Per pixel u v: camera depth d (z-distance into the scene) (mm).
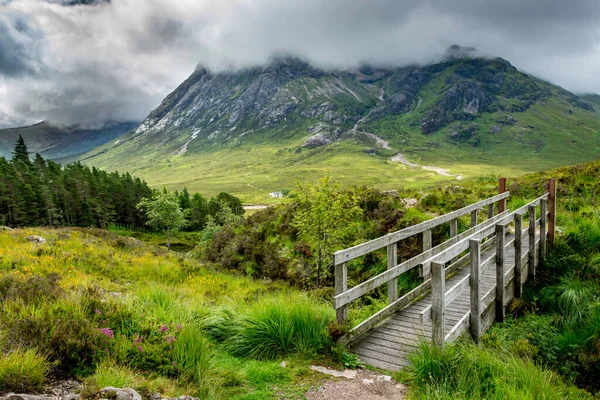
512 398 4645
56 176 105125
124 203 104000
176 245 77000
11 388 4137
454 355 5582
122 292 10812
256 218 21812
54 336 5172
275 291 12461
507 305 8875
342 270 6457
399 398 5180
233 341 6805
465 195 17797
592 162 20688
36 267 12086
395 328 7297
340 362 6211
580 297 8711
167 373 5363
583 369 6582
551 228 12000
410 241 13398
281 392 5320
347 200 14000
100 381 4484
